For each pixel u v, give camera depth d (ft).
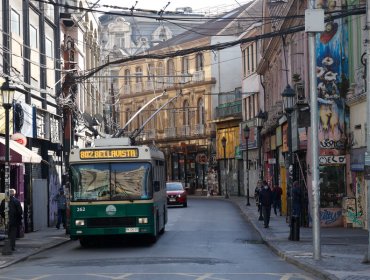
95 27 182.60
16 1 100.01
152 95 290.15
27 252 75.15
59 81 119.85
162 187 93.56
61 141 124.77
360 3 90.74
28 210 101.76
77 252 75.56
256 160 213.66
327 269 53.21
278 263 61.72
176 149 280.10
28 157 86.22
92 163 77.15
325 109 100.01
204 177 267.59
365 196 95.61
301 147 106.73
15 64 97.71
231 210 161.27
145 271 55.72
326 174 101.04
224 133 252.62
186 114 277.03
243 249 75.15
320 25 60.80
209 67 265.34
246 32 221.66
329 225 101.24
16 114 94.84
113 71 307.37
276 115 148.77
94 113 181.27
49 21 120.37
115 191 76.59
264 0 174.19
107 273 54.80
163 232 97.09
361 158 90.84
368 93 57.16
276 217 130.52
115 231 76.18
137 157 77.15
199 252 71.67
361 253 65.51
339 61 99.45
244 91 230.07
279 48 151.53
